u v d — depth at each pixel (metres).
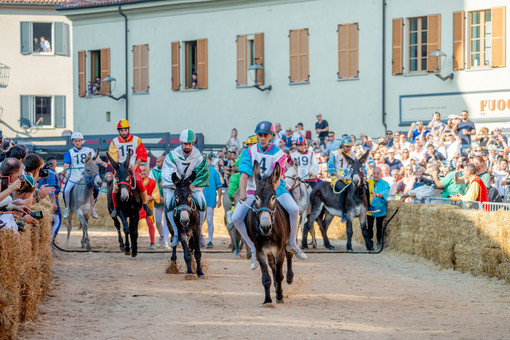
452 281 11.66
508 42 24.94
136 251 14.68
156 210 16.80
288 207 9.78
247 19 29.75
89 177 16.48
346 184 16.39
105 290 10.73
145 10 31.89
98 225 24.08
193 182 12.19
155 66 31.94
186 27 31.12
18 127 39.59
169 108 31.69
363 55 27.42
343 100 27.86
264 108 29.53
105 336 7.79
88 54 33.72
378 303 9.80
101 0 33.03
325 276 12.34
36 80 39.75
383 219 16.53
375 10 27.19
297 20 28.70
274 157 9.78
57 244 17.58
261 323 8.45
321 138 26.00
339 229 20.05
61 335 7.77
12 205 8.27
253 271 12.96
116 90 32.97
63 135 33.19
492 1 25.16
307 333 7.96
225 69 30.36
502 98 25.02
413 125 22.94
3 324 6.84
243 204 9.85
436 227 13.43
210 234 17.20
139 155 14.65
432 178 15.81
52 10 39.75
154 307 9.48
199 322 8.52
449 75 25.75
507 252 11.08
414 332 8.02
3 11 39.41
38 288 8.73
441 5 25.98
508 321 8.56
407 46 26.72
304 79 28.59
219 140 30.58
